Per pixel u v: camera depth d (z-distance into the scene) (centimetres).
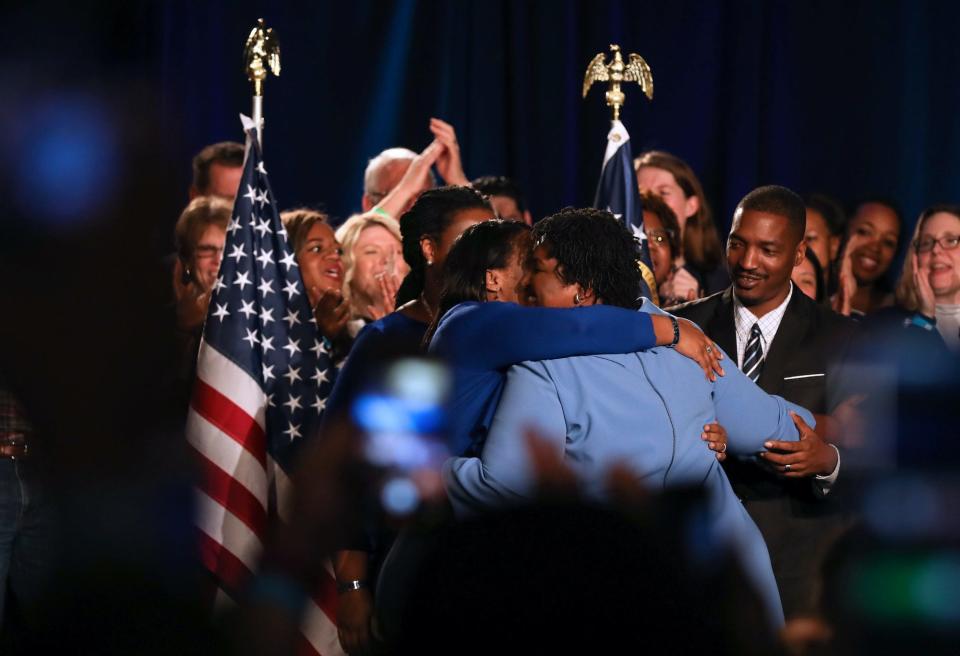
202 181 1222
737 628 287
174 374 349
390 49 1499
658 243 1130
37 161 330
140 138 342
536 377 588
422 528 530
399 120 1507
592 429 579
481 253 651
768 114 1521
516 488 562
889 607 382
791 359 767
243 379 825
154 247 340
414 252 731
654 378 599
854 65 1520
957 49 1501
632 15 1512
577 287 628
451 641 258
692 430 597
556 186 1505
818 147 1530
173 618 336
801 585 709
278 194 1493
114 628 331
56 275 329
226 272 853
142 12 1341
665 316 627
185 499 342
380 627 502
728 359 652
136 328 336
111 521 333
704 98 1517
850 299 1332
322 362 862
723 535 559
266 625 436
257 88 909
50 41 1151
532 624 256
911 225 1516
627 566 263
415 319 715
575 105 1504
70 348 329
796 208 777
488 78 1505
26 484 632
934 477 516
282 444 836
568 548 264
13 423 565
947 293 1200
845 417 726
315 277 1048
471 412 607
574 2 1499
